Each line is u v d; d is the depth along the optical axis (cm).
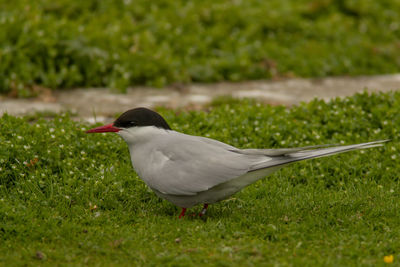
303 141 1179
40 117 1316
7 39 1638
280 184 1045
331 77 1891
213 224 860
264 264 738
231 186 858
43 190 983
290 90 1719
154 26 1895
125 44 1772
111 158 1095
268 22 2055
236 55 1881
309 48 1986
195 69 1791
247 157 845
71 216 898
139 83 1727
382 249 786
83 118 1381
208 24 2031
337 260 748
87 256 771
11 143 1055
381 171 1075
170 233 833
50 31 1673
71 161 1053
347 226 867
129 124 895
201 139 889
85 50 1680
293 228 841
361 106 1311
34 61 1636
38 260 759
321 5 2230
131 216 912
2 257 762
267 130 1193
